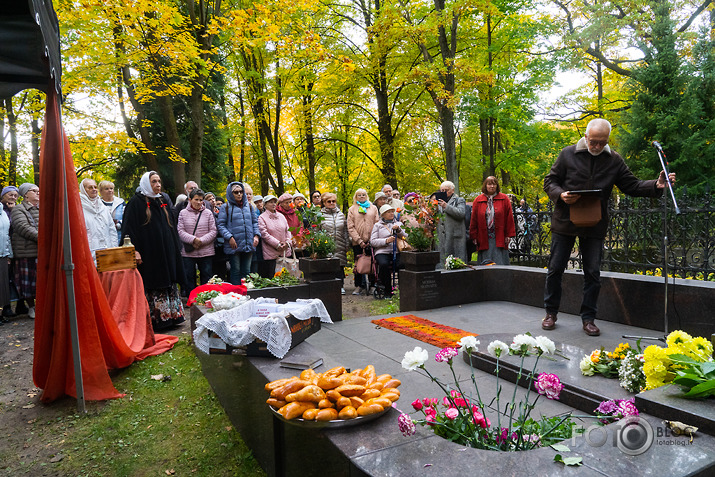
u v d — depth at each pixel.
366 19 15.37
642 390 2.72
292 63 15.27
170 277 6.01
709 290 4.19
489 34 14.11
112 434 3.35
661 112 10.05
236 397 3.23
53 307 3.99
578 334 4.54
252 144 20.66
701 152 9.50
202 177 15.89
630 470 1.50
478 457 1.63
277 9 9.66
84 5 8.78
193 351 5.09
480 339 4.09
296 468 2.21
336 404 2.04
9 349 5.51
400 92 16.36
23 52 3.50
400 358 4.10
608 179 4.20
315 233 5.90
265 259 7.45
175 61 10.00
